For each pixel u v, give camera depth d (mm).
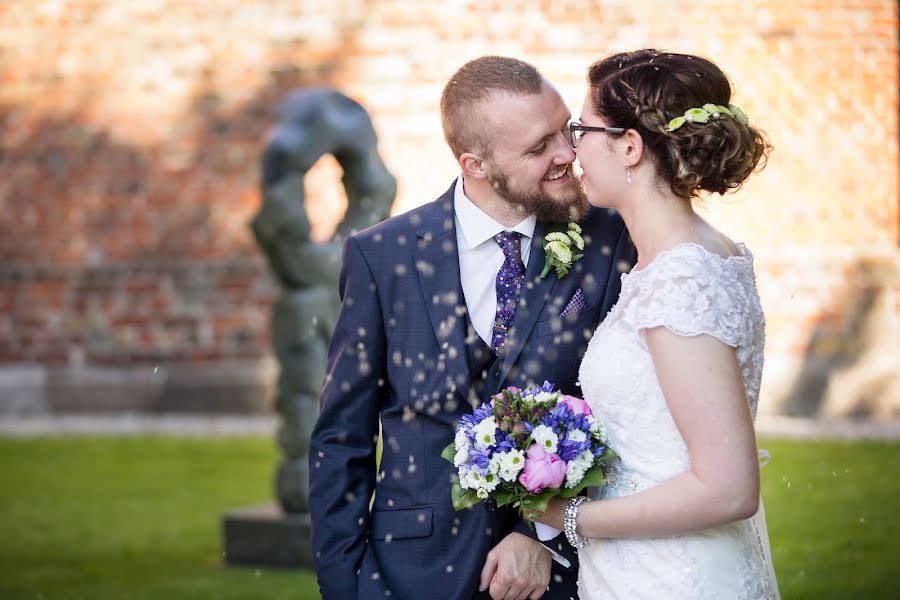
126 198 8812
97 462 6965
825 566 4145
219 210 8727
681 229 2061
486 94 2271
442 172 8344
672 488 1928
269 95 8633
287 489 4586
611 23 8102
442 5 8312
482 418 2145
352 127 4730
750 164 2084
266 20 8602
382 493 2344
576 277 2328
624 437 2074
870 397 7805
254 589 4207
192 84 8719
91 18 8805
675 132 2027
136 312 8773
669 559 2025
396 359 2342
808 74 8195
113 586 4316
